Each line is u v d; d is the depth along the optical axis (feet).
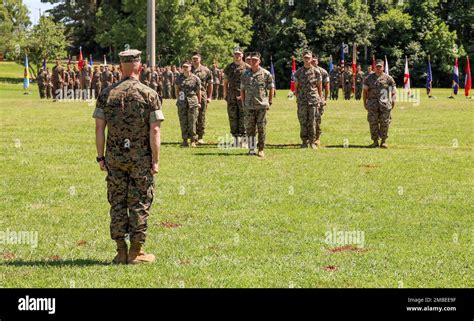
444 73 306.76
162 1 266.16
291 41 296.71
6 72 328.90
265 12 312.29
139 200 33.09
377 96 75.92
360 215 43.06
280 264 33.19
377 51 305.32
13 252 35.24
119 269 32.40
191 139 76.95
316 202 46.68
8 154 68.18
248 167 61.21
